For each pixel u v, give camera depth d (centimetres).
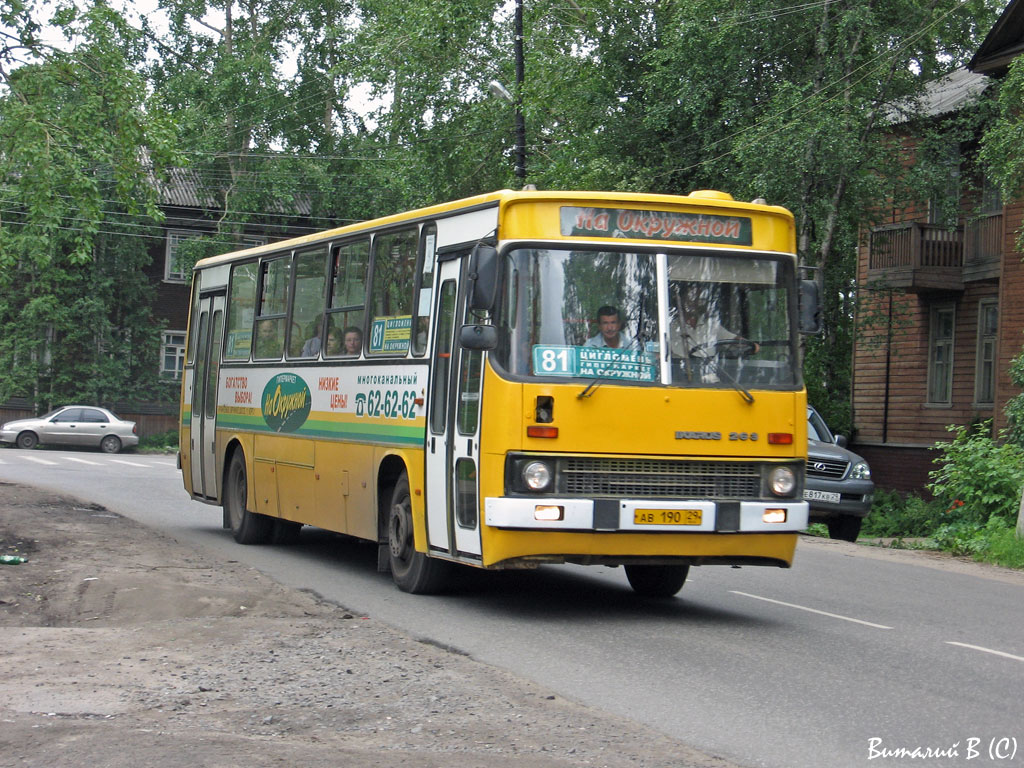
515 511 966
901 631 1030
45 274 4800
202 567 1273
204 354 1778
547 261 1004
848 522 2100
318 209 4972
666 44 2964
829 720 700
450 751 607
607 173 3014
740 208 1053
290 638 909
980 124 2948
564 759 598
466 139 3731
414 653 864
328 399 1353
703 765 599
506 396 981
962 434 2028
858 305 3397
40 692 715
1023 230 2375
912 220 3161
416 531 1143
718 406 1014
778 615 1102
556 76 3228
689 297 1028
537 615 1066
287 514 1459
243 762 569
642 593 1216
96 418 4591
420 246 1175
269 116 4753
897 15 2806
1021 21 2756
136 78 1773
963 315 3228
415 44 3738
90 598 1085
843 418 3553
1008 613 1166
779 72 2927
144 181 1814
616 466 988
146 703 695
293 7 4809
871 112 2803
